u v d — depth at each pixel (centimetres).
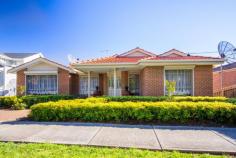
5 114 1327
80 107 1033
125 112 1009
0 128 898
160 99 1355
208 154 589
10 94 2630
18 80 1953
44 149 622
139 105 1017
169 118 988
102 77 2403
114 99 1380
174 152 601
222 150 615
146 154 581
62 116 1033
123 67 1678
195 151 613
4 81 2572
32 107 1068
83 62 1719
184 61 1476
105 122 1006
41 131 845
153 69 1551
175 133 812
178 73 1551
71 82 2145
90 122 1007
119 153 590
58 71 1941
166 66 1538
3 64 2881
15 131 845
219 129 878
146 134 796
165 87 1538
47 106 1052
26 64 1927
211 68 1529
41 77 1970
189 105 992
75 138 745
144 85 1570
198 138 741
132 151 605
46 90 1959
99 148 642
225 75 2397
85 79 2486
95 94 2200
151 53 2170
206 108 981
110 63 1623
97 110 1023
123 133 813
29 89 1959
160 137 755
